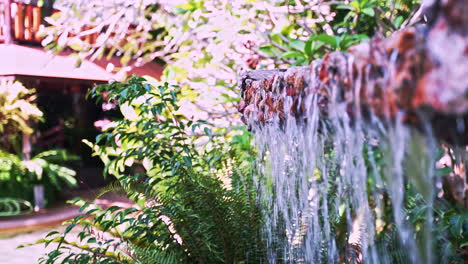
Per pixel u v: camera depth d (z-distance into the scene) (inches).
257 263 99.0
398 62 31.1
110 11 219.1
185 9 212.5
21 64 320.5
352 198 77.6
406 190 83.7
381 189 62.8
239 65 182.9
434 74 27.4
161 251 99.0
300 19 185.6
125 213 92.5
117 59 359.6
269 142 77.1
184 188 97.1
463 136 27.3
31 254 197.6
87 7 215.9
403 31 32.0
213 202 96.7
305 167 65.9
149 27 228.7
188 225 96.5
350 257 89.1
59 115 502.6
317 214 84.9
